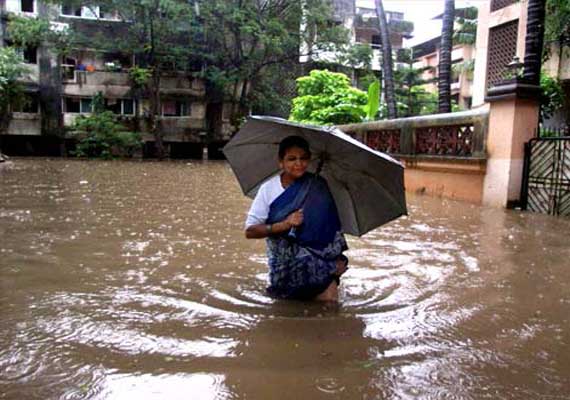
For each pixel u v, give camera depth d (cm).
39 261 379
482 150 810
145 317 266
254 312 278
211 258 405
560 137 701
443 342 245
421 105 2969
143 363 212
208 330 250
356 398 188
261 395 188
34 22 2481
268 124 288
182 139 2978
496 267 399
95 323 256
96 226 535
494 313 289
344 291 324
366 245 479
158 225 554
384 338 247
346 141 276
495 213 716
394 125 1061
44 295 300
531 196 751
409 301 308
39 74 2694
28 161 2066
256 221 288
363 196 309
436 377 207
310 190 291
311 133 281
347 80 1995
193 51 2770
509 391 197
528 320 279
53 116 2720
